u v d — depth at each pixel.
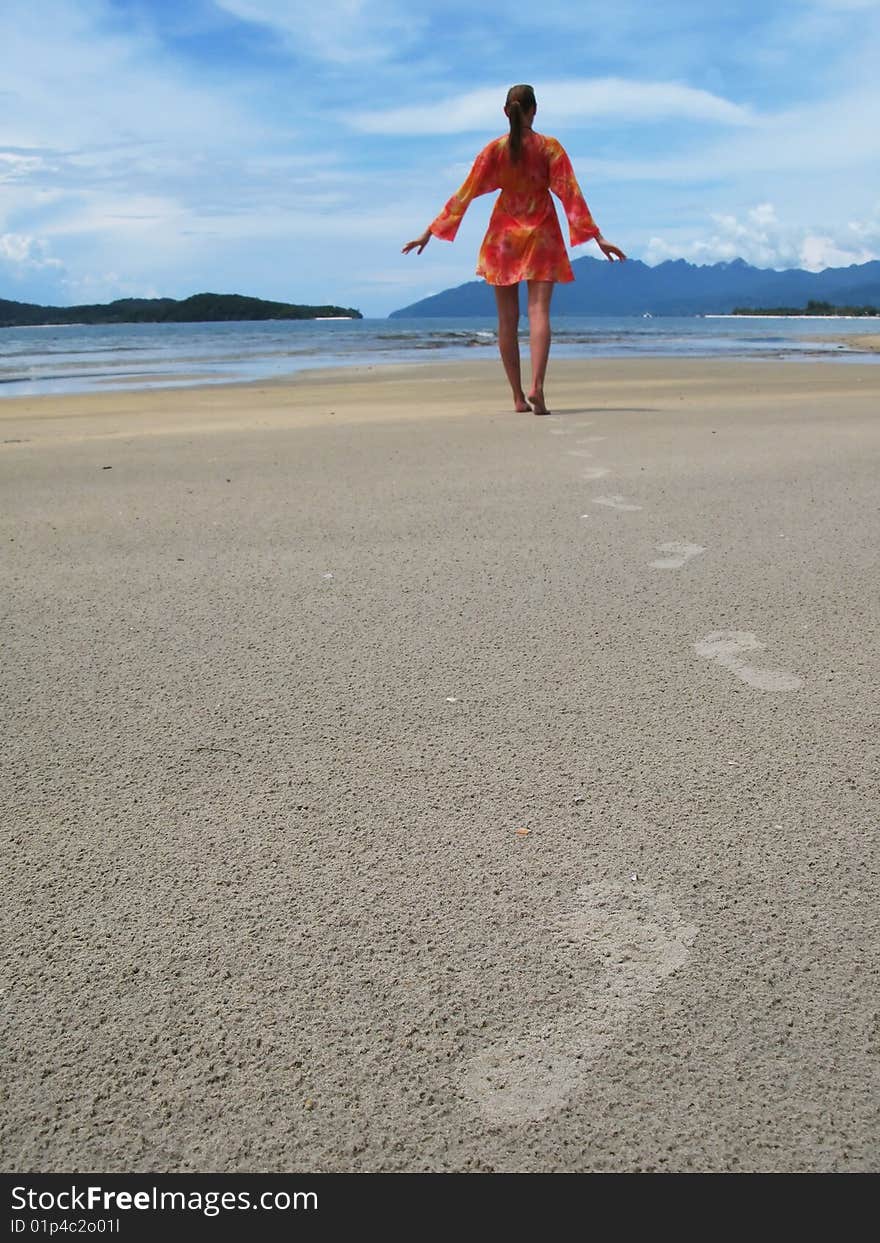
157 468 6.31
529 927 1.63
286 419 9.52
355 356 23.94
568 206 8.49
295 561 3.94
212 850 1.88
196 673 2.77
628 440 7.11
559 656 2.84
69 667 2.83
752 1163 1.22
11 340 46.88
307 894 1.74
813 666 2.73
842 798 2.02
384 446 7.09
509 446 6.95
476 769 2.18
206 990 1.50
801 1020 1.42
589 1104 1.29
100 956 1.59
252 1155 1.24
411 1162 1.23
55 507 5.11
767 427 7.79
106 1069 1.36
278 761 2.23
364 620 3.20
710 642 2.93
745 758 2.20
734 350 25.84
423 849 1.87
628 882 1.75
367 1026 1.43
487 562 3.86
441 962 1.56
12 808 2.05
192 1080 1.34
